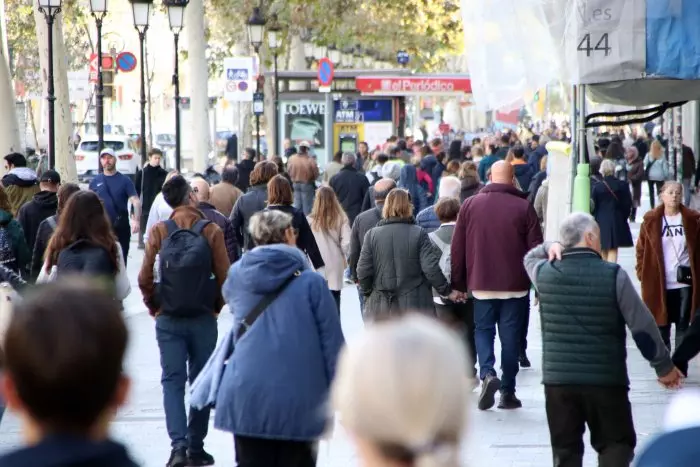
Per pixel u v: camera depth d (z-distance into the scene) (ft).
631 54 98.58
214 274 68.85
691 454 19.08
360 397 19.01
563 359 54.80
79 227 67.05
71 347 20.08
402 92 314.76
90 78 309.42
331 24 370.53
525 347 105.19
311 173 150.92
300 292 54.13
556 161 132.77
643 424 81.15
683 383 94.73
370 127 316.19
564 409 54.95
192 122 314.76
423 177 209.77
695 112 207.62
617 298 54.24
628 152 268.00
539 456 73.31
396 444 18.79
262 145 463.42
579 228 55.26
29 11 371.56
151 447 77.15
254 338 53.78
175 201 69.21
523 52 106.11
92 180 144.15
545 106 363.76
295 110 313.53
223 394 53.67
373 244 85.71
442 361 19.10
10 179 114.93
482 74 107.96
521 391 94.89
